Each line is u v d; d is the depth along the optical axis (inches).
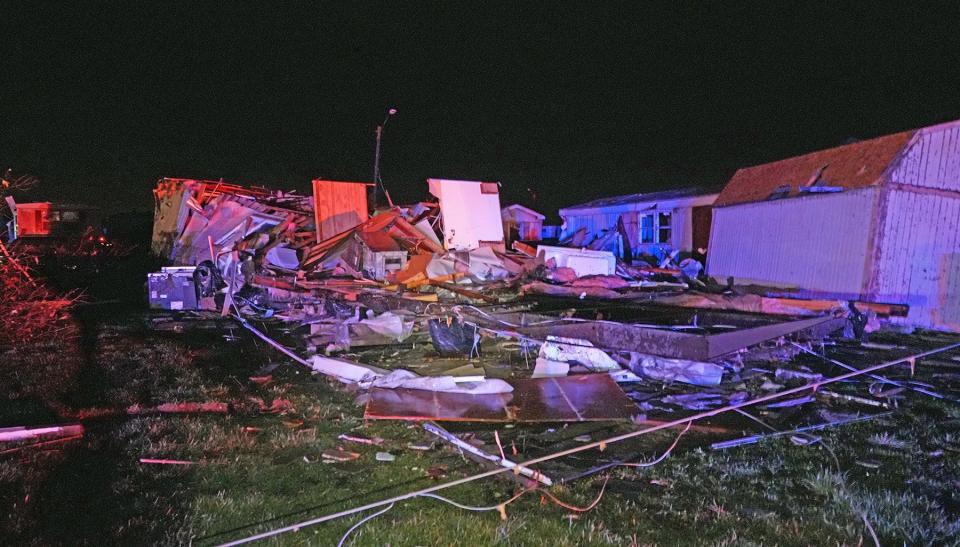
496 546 158.2
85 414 259.1
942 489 195.2
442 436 238.7
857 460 218.1
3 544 155.5
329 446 230.8
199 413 267.6
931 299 502.9
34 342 394.3
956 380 329.7
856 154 546.6
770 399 292.2
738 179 700.7
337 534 164.4
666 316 493.4
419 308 492.7
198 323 504.1
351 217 877.2
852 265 513.7
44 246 983.0
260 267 709.3
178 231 880.9
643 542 160.6
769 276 603.5
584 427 253.8
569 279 702.5
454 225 852.0
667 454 221.1
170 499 184.7
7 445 219.8
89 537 160.9
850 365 361.4
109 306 595.5
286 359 375.9
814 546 160.1
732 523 171.8
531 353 387.5
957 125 498.3
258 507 181.3
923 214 501.4
